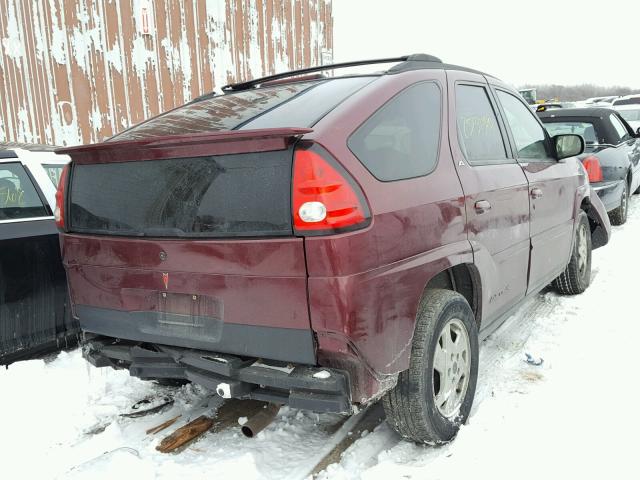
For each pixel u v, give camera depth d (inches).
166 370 98.7
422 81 108.7
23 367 135.3
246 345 86.9
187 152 88.0
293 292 81.3
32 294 142.4
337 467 97.9
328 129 84.7
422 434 98.2
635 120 530.0
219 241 85.7
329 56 465.1
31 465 102.5
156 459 102.5
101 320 104.3
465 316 107.7
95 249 101.0
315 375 82.1
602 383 119.3
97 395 128.7
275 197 81.4
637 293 181.3
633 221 312.3
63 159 162.9
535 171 142.2
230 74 372.5
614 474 89.0
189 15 342.3
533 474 90.3
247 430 104.0
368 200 83.0
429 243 95.1
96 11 300.2
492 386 123.8
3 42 272.5
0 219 139.3
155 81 329.4
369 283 82.0
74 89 297.0
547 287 195.0
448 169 105.6
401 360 89.6
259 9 388.5
